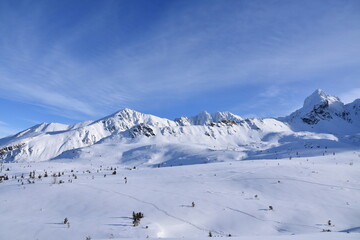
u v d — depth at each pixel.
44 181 39.41
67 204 27.03
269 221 24.02
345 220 24.94
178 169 53.66
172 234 20.33
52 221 22.02
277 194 33.03
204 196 30.86
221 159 126.00
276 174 42.25
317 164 53.09
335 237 9.89
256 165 53.38
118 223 21.61
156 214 24.48
